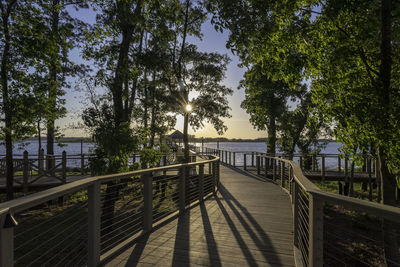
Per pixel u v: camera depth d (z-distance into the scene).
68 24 9.96
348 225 7.75
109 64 9.00
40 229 7.59
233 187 10.12
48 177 12.26
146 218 4.66
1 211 1.62
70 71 12.34
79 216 8.69
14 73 8.60
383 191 5.23
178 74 15.45
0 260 1.63
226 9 5.15
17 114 8.72
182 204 6.09
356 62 5.39
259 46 5.84
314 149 22.28
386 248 4.86
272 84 20.50
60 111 11.77
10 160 9.30
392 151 4.33
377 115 4.27
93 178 3.15
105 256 3.48
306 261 3.40
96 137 7.82
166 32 10.99
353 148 4.96
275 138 23.78
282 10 5.32
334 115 5.04
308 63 5.66
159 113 14.59
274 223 5.28
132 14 8.47
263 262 3.51
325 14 4.70
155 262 3.46
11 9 8.43
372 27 4.72
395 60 5.34
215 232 4.70
